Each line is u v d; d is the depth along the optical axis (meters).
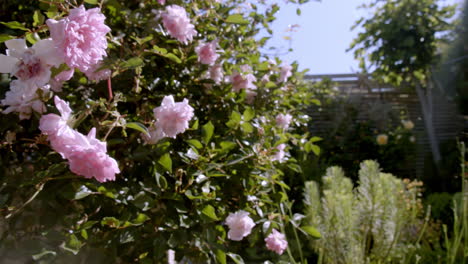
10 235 1.08
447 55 5.53
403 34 5.73
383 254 2.44
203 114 1.74
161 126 1.21
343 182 2.70
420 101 5.57
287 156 2.20
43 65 0.81
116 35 1.51
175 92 1.64
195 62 1.70
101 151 0.84
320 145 5.18
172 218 1.28
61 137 0.83
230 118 1.62
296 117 2.67
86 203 1.17
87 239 1.16
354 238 2.39
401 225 2.50
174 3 1.71
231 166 1.55
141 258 1.25
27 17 1.54
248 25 2.26
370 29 6.06
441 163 4.98
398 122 5.47
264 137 1.78
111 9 1.42
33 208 1.11
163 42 1.61
